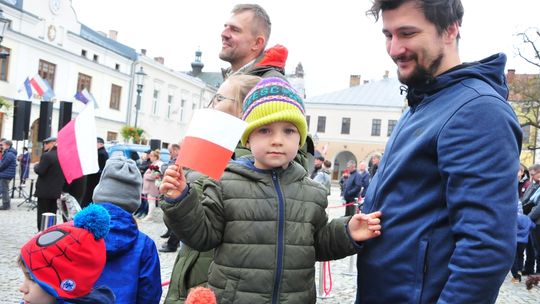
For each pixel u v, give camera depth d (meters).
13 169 13.22
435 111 1.79
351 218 2.04
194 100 48.50
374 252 1.91
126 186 2.77
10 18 27.12
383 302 1.86
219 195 2.04
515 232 1.58
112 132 36.84
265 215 2.01
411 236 1.78
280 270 1.97
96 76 34.78
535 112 27.64
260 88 2.11
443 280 1.70
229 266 1.99
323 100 55.69
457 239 1.65
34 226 10.46
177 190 1.87
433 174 1.75
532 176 9.41
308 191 2.13
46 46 29.91
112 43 38.47
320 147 55.09
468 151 1.62
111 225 2.53
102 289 2.22
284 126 2.05
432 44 1.78
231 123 1.76
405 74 1.85
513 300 6.84
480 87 1.73
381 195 1.92
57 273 1.98
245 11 3.28
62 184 9.04
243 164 2.12
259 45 3.29
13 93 27.86
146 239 2.70
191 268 2.48
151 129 41.28
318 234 2.14
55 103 31.05
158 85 41.84
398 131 1.97
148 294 2.60
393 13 1.80
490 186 1.57
